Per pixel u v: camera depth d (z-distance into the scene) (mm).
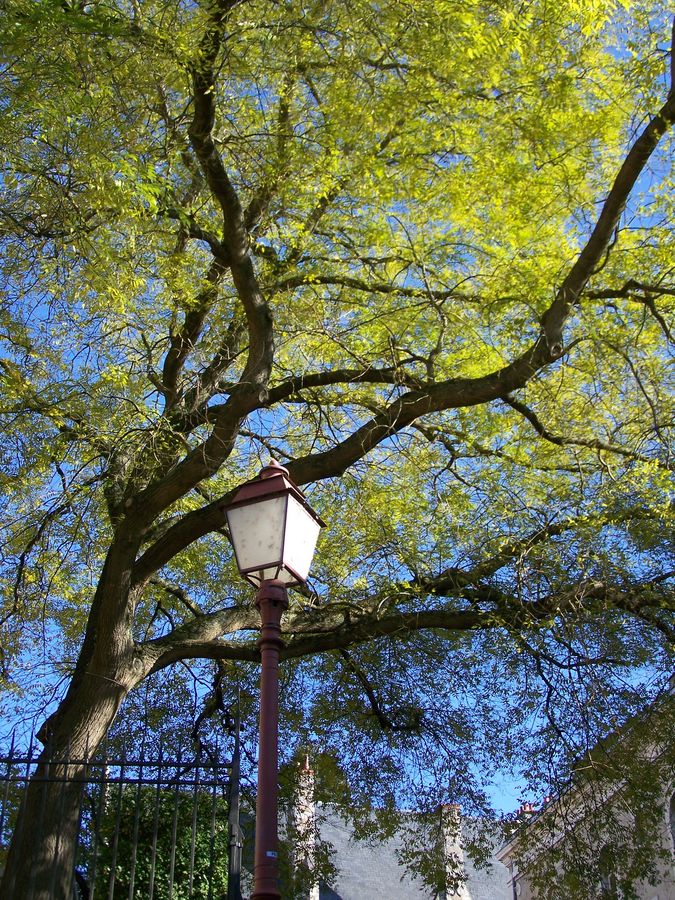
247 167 11383
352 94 10570
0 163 9562
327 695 14227
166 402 11664
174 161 10633
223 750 14008
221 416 9953
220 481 13453
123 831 11914
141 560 10320
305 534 7117
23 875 8320
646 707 12289
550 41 10492
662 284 11219
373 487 12477
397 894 25656
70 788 8906
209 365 11820
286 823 14023
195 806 7820
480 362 12055
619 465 11375
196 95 9422
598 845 12219
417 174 10852
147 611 14938
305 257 11898
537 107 10562
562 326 10203
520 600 11000
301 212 11680
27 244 10055
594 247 9945
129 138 9969
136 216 9266
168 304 11664
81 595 13648
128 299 10250
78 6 9062
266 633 6707
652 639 12305
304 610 11773
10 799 11383
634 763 12383
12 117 9023
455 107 10445
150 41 9328
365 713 13875
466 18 9477
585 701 11594
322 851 13797
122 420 10805
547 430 12016
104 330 11047
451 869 13477
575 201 11133
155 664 10453
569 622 10836
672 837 14578
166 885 11719
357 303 11586
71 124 9359
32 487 11578
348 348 11625
